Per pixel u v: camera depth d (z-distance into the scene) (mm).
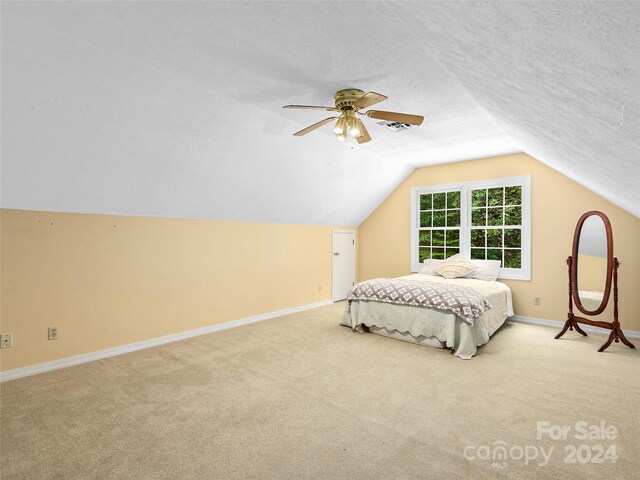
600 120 1335
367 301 4254
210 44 2186
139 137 2959
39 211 3092
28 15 1888
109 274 3535
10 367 2955
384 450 1974
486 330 3799
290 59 2367
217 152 3525
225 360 3385
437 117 3492
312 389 2744
